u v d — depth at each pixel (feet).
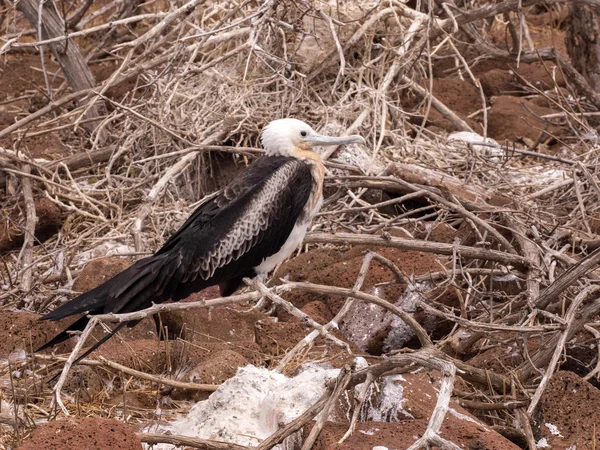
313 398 25.53
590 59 53.72
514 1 45.65
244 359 30.35
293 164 30.60
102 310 27.78
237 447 23.89
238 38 46.68
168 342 31.12
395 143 45.96
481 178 43.65
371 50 48.83
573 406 27.58
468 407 27.66
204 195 45.39
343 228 40.47
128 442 23.39
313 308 34.60
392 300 34.32
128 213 43.50
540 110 54.13
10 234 42.27
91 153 46.14
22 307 35.96
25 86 58.54
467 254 32.76
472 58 62.34
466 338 31.83
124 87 53.98
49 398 29.17
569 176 43.29
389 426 24.75
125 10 55.01
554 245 35.88
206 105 45.98
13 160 43.60
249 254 29.73
